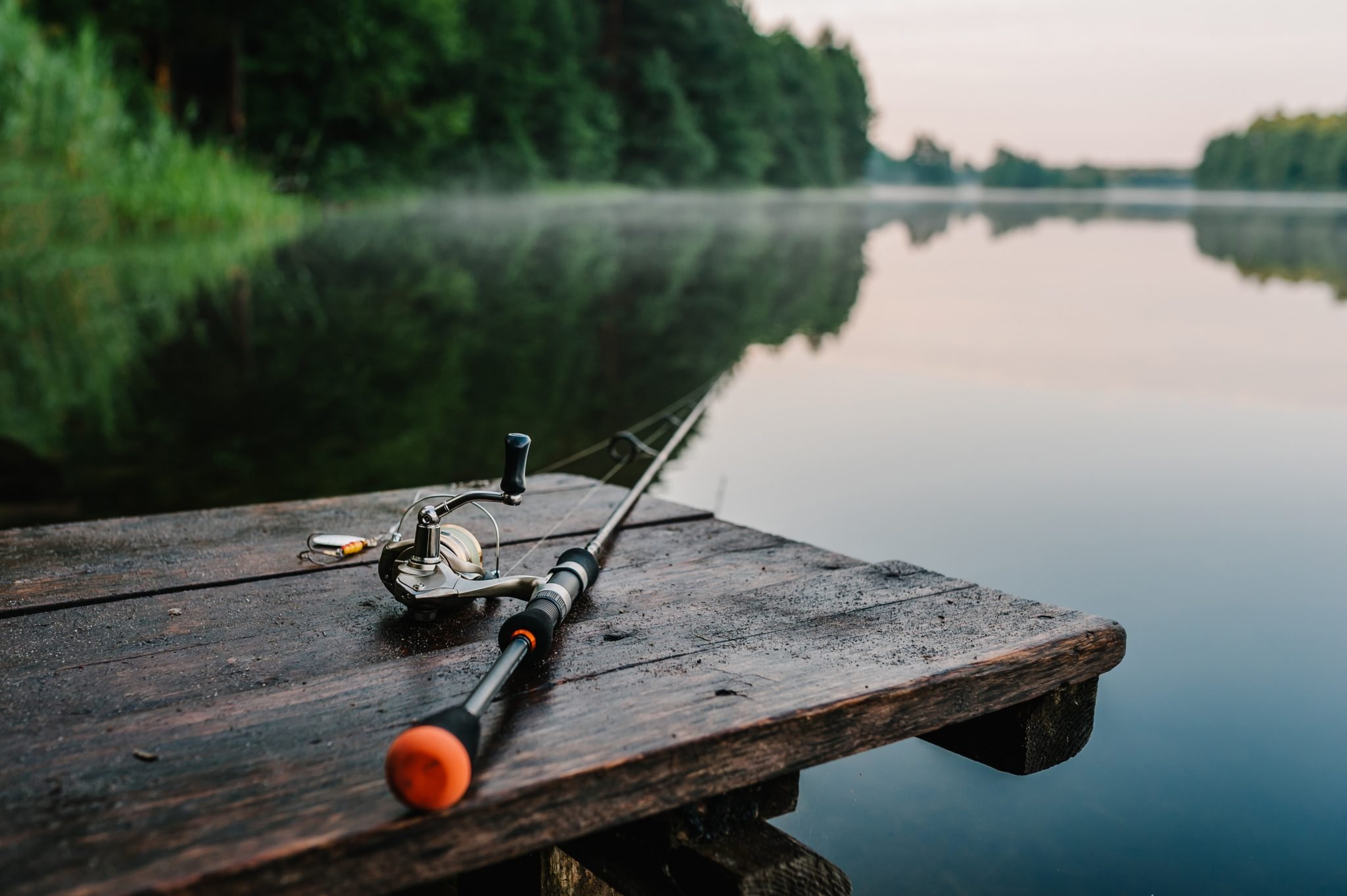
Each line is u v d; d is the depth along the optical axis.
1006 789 2.10
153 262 11.53
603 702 1.68
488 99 35.88
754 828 1.71
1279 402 6.32
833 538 3.69
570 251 17.69
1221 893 1.77
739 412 5.95
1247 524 3.92
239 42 22.92
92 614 2.05
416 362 7.13
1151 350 8.39
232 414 5.46
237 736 1.56
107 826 1.32
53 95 11.23
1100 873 1.84
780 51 69.06
